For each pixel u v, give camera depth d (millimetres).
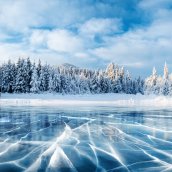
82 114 16125
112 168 4996
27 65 55500
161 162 5410
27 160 5465
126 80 81062
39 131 9195
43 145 6879
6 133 8750
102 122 11938
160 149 6547
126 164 5254
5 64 55625
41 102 35750
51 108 22094
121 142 7355
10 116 14594
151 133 8898
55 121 12188
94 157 5750
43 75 56062
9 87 54281
